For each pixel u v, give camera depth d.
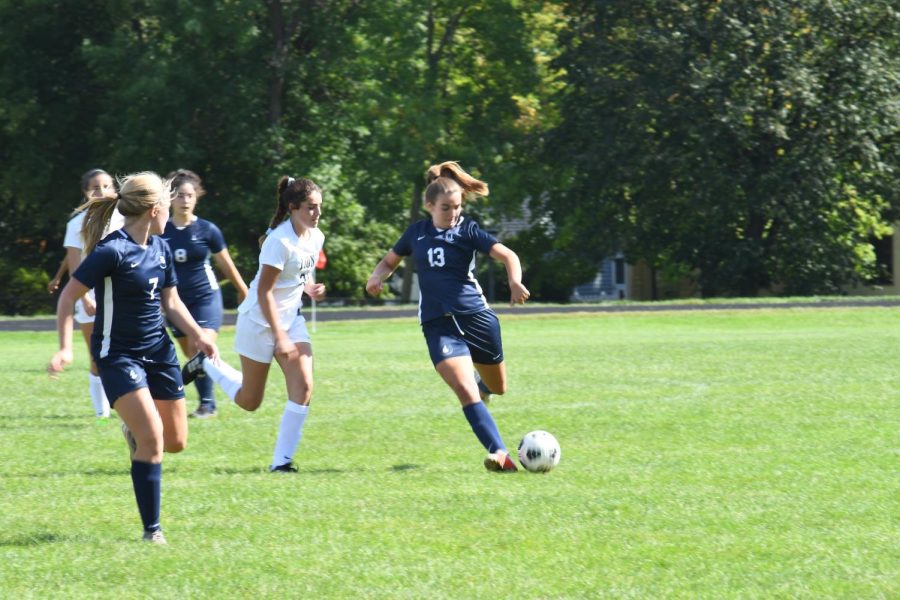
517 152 166.62
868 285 168.50
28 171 148.50
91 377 39.72
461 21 165.12
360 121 152.75
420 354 68.25
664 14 149.75
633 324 105.69
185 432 23.81
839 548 20.91
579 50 152.62
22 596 17.95
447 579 18.88
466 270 30.45
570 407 41.75
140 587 18.48
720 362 60.28
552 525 22.78
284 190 30.66
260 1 138.88
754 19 145.25
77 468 30.28
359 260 170.00
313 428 37.31
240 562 19.95
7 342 90.62
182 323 23.34
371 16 150.00
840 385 48.75
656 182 151.75
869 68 147.12
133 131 141.25
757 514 23.72
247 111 145.12
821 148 148.62
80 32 153.25
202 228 39.81
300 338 30.72
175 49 144.75
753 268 157.00
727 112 141.00
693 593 18.11
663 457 31.19
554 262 177.25
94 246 22.64
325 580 18.84
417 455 32.28
